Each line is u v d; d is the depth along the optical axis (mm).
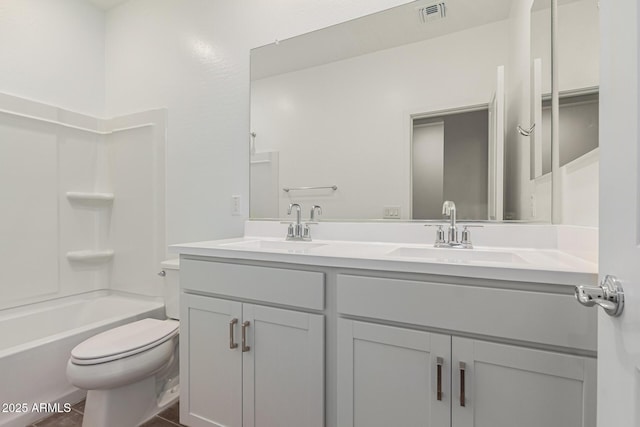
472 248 1320
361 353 1035
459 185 1448
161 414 1555
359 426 1037
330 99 1692
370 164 1609
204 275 1336
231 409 1277
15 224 1931
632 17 470
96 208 2350
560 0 1173
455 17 1464
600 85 569
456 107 1457
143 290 2217
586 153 1026
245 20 1897
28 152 1985
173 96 2121
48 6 2100
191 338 1375
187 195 2066
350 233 1614
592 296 522
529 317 826
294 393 1151
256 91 1866
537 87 1298
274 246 1555
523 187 1354
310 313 1123
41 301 2053
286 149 1792
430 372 938
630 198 473
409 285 961
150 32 2211
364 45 1621
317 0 1719
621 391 495
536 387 825
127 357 1353
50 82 2105
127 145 2285
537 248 1269
